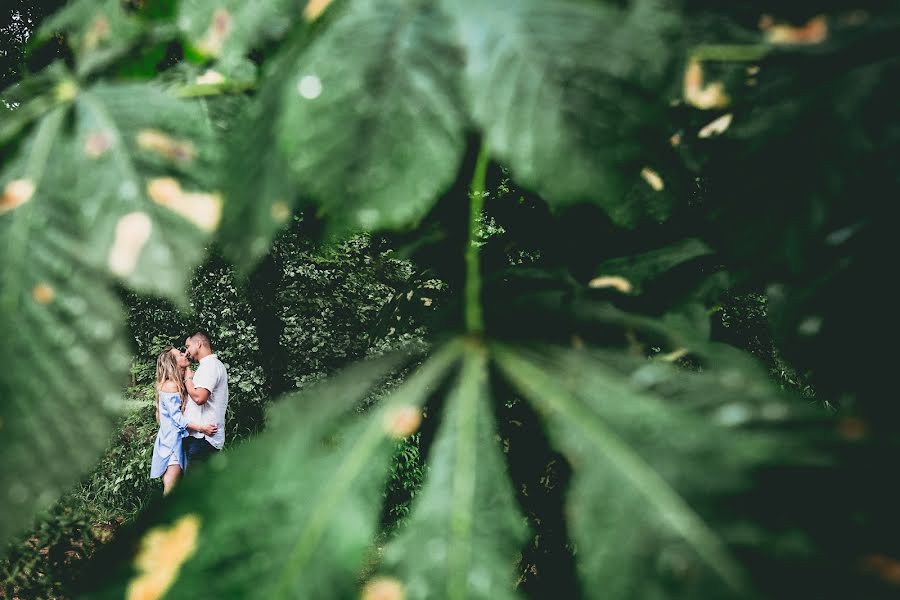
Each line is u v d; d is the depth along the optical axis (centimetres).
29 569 340
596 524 34
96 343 34
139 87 42
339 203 32
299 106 33
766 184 45
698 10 47
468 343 44
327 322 773
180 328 757
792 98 45
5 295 34
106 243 36
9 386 32
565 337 45
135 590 35
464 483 39
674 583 31
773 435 34
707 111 47
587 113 33
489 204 82
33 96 42
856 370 50
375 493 38
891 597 28
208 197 38
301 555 35
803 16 46
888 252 46
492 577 36
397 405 41
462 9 34
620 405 38
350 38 34
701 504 33
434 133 32
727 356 47
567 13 34
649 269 62
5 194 37
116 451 631
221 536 36
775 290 58
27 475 31
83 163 38
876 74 43
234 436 765
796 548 30
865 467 32
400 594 36
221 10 42
